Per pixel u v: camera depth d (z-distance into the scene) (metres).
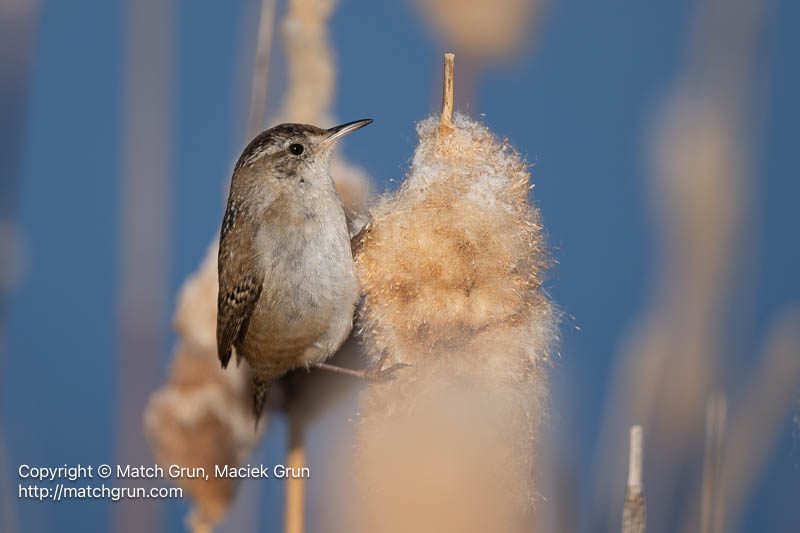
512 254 3.79
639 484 3.76
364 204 3.86
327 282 3.85
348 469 3.83
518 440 3.78
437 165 3.79
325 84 3.86
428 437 3.78
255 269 3.85
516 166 3.79
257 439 3.87
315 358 3.86
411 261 3.79
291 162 3.85
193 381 3.86
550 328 3.79
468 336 3.79
